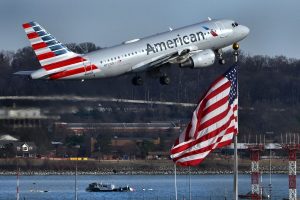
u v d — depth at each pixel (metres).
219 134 116.44
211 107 116.56
